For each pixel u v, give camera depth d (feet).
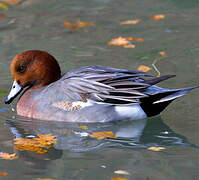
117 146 31.78
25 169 27.89
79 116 35.63
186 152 30.22
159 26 57.21
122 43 52.08
